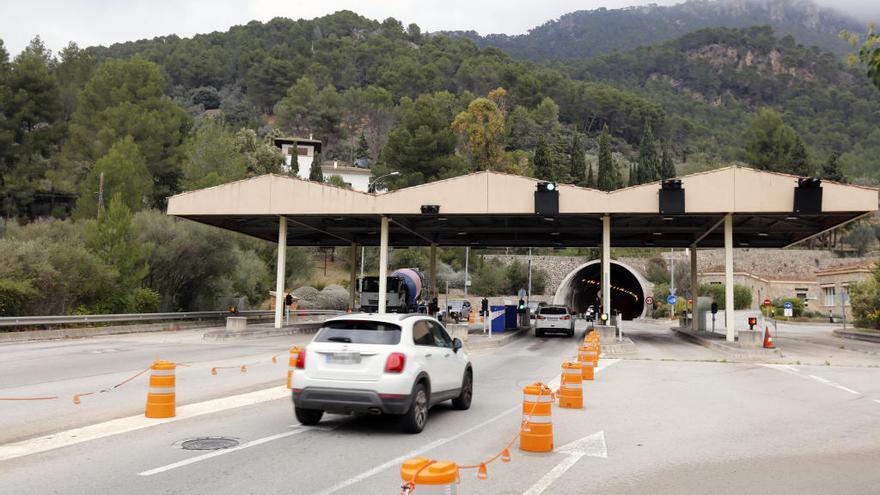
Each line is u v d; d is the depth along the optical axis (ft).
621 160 527.81
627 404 40.81
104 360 63.52
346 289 224.74
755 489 22.15
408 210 98.37
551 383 51.06
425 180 283.59
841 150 608.19
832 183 88.07
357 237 152.05
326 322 31.27
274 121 534.78
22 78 199.72
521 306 144.05
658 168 390.42
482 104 341.82
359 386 28.84
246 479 21.90
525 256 299.17
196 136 196.03
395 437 29.35
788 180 89.51
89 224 114.32
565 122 629.10
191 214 103.14
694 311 135.33
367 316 31.32
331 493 20.49
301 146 400.06
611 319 106.93
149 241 125.90
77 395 38.04
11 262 92.27
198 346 83.46
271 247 185.88
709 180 91.25
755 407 40.65
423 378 30.76
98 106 207.21
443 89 586.86
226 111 534.37
